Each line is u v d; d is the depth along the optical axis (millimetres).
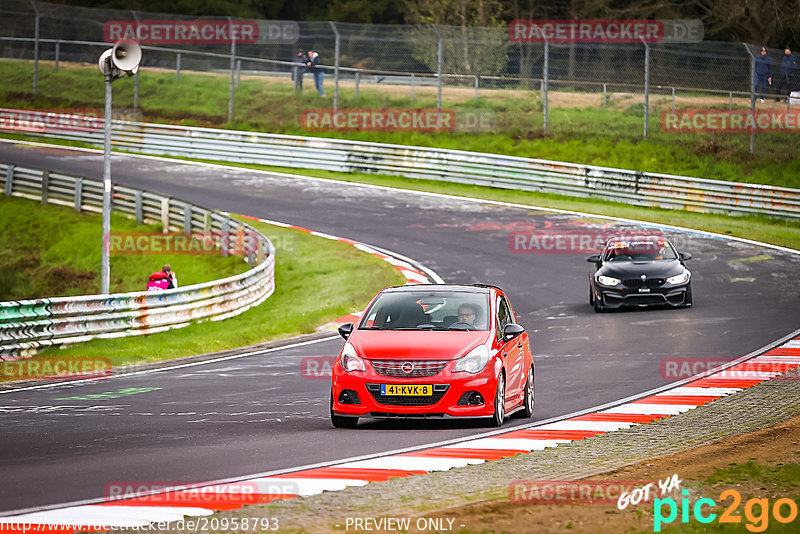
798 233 111250
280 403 47656
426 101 172750
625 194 127375
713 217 120938
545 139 153125
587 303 80062
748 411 43125
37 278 108188
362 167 147000
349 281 91438
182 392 51469
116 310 70188
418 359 38844
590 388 50219
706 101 168500
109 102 71938
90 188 125062
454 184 140500
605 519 26016
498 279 90000
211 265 105312
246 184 138875
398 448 36031
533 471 32125
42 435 39531
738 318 70938
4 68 197250
